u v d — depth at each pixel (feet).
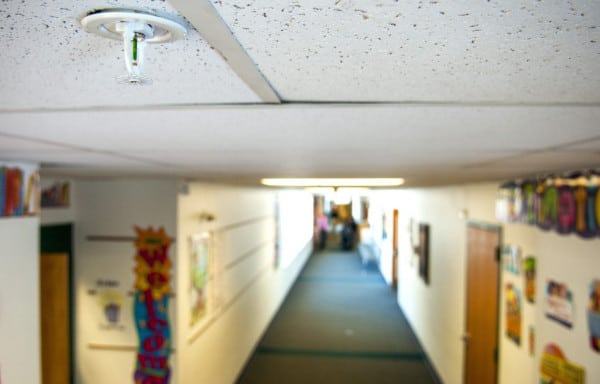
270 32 1.44
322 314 26.43
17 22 1.37
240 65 1.79
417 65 1.76
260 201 21.35
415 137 3.51
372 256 44.68
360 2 1.22
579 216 6.53
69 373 10.32
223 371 14.55
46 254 9.99
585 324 6.27
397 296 30.19
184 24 1.43
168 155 5.03
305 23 1.37
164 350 10.37
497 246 10.73
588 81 1.88
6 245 5.45
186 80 2.00
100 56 1.68
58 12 1.31
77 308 10.47
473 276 12.59
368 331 23.17
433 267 18.19
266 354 19.62
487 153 4.55
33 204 5.94
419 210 21.86
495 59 1.66
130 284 10.43
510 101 2.27
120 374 10.43
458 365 14.01
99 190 10.47
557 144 3.73
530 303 8.91
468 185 13.28
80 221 10.47
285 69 1.83
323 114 2.66
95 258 10.47
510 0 1.20
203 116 2.74
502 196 10.39
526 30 1.39
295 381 16.76
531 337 8.83
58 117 2.76
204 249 12.43
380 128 3.11
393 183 14.62
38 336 5.94
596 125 2.80
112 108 2.53
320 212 61.93
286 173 8.95
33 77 1.94
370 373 17.63
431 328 18.25
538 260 7.85
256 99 2.34
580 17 1.28
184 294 10.80
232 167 7.07
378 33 1.44
